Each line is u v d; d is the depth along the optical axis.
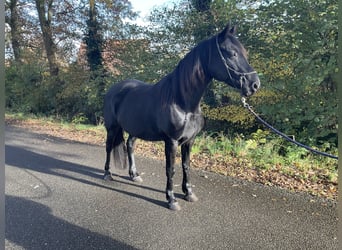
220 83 7.70
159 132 3.45
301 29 6.29
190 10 9.24
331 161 5.36
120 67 10.52
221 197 3.86
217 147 6.29
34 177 4.69
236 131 8.11
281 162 5.20
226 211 3.47
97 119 11.97
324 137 6.47
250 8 7.51
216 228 3.09
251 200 3.77
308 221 3.22
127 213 3.43
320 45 5.95
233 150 6.02
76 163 5.46
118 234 2.97
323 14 5.81
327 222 3.19
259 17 7.07
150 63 9.64
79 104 12.44
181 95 3.22
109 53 11.56
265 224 3.16
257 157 5.46
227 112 7.75
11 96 14.58
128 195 3.96
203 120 3.57
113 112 4.29
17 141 7.53
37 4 13.27
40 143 7.27
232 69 3.01
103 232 3.01
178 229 3.07
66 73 12.55
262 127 7.43
